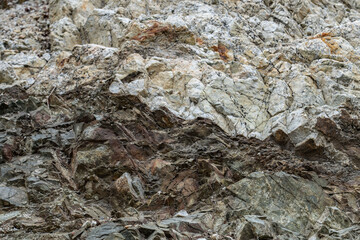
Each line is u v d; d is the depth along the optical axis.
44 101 9.37
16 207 7.09
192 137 8.27
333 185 7.73
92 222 6.64
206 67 9.46
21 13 12.72
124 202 7.19
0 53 10.72
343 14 12.95
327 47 10.26
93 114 8.37
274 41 11.12
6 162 8.04
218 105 8.83
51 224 6.68
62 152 8.20
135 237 6.07
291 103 9.16
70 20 11.57
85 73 9.46
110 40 10.62
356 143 8.54
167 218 7.00
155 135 8.27
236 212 6.95
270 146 8.41
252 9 11.89
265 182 7.29
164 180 7.59
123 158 7.70
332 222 6.97
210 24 10.66
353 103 9.16
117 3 11.88
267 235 6.42
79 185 7.53
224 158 7.95
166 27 10.09
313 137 8.25
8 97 9.38
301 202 7.24
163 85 9.12
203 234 6.54
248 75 9.49
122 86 8.83
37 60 10.50
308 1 12.52
